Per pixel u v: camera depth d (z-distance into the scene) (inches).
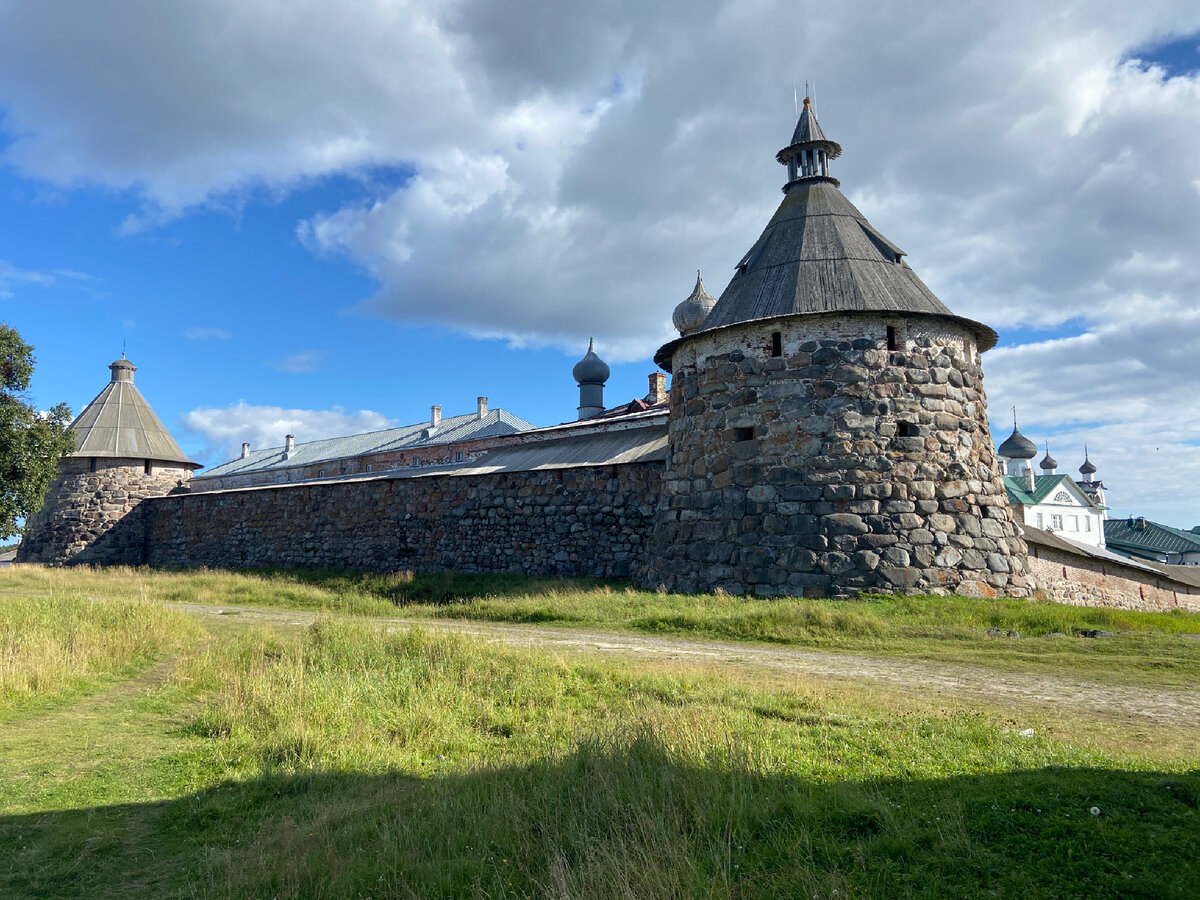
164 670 469.1
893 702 346.6
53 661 431.2
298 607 855.7
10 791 275.9
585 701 362.9
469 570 1081.4
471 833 223.9
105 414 1679.4
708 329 832.9
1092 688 381.1
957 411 779.4
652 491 930.7
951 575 716.0
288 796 276.8
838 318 773.3
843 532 722.8
